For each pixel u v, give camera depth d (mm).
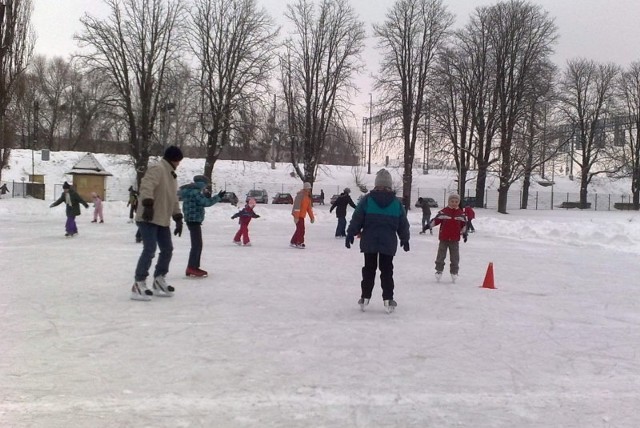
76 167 45188
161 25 39188
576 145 62000
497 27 43625
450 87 42469
